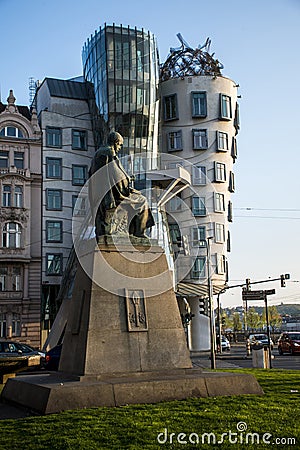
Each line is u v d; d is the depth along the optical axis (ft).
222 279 150.00
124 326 32.14
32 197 151.84
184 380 30.17
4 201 147.02
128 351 31.73
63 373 32.86
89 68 160.04
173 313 33.50
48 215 151.53
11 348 74.08
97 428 23.25
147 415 25.30
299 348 113.09
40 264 148.46
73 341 33.09
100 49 152.97
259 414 25.79
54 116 157.79
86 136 160.35
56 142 156.56
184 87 163.02
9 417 27.66
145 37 154.81
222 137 163.43
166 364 32.27
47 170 153.89
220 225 155.74
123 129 150.41
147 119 152.97
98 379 30.27
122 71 151.23
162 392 29.37
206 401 28.60
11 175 147.74
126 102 150.61
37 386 28.94
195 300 144.25
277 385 36.73
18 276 146.00
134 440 21.74
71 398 27.53
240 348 172.96
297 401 28.96
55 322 122.42
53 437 22.29
